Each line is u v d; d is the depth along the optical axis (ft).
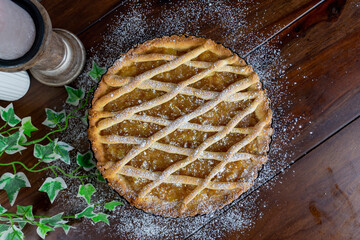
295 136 2.14
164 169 1.86
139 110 1.83
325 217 2.14
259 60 2.14
